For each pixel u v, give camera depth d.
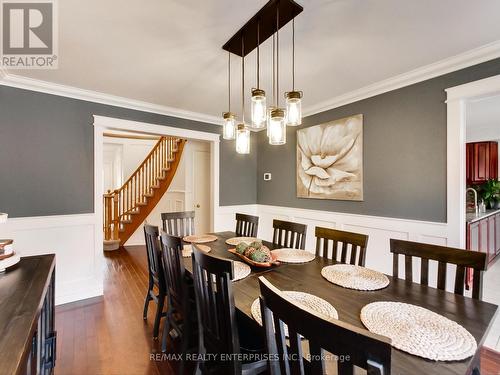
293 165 3.85
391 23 1.69
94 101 2.98
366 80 2.63
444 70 2.27
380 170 2.76
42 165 2.69
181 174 5.23
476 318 1.03
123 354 1.91
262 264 1.68
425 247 1.48
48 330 1.55
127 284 3.28
